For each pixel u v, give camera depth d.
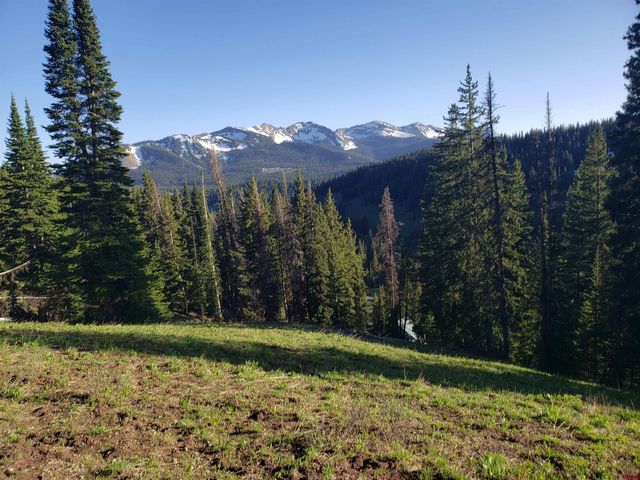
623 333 22.58
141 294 24.67
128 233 24.42
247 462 6.21
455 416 8.80
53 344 11.77
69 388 8.54
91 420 7.25
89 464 5.93
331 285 45.97
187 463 6.11
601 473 6.15
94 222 23.11
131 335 14.16
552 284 28.34
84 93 23.17
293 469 5.95
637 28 18.84
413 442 7.09
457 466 6.24
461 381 12.60
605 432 8.08
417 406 9.34
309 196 46.88
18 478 5.47
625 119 19.59
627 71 19.48
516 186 28.59
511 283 24.66
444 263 30.30
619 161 20.06
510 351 28.64
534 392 11.97
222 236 53.84
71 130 22.33
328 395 9.60
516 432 7.89
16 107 31.08
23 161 30.33
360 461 6.28
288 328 23.45
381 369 13.26
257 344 14.95
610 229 27.53
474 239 26.64
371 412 8.45
